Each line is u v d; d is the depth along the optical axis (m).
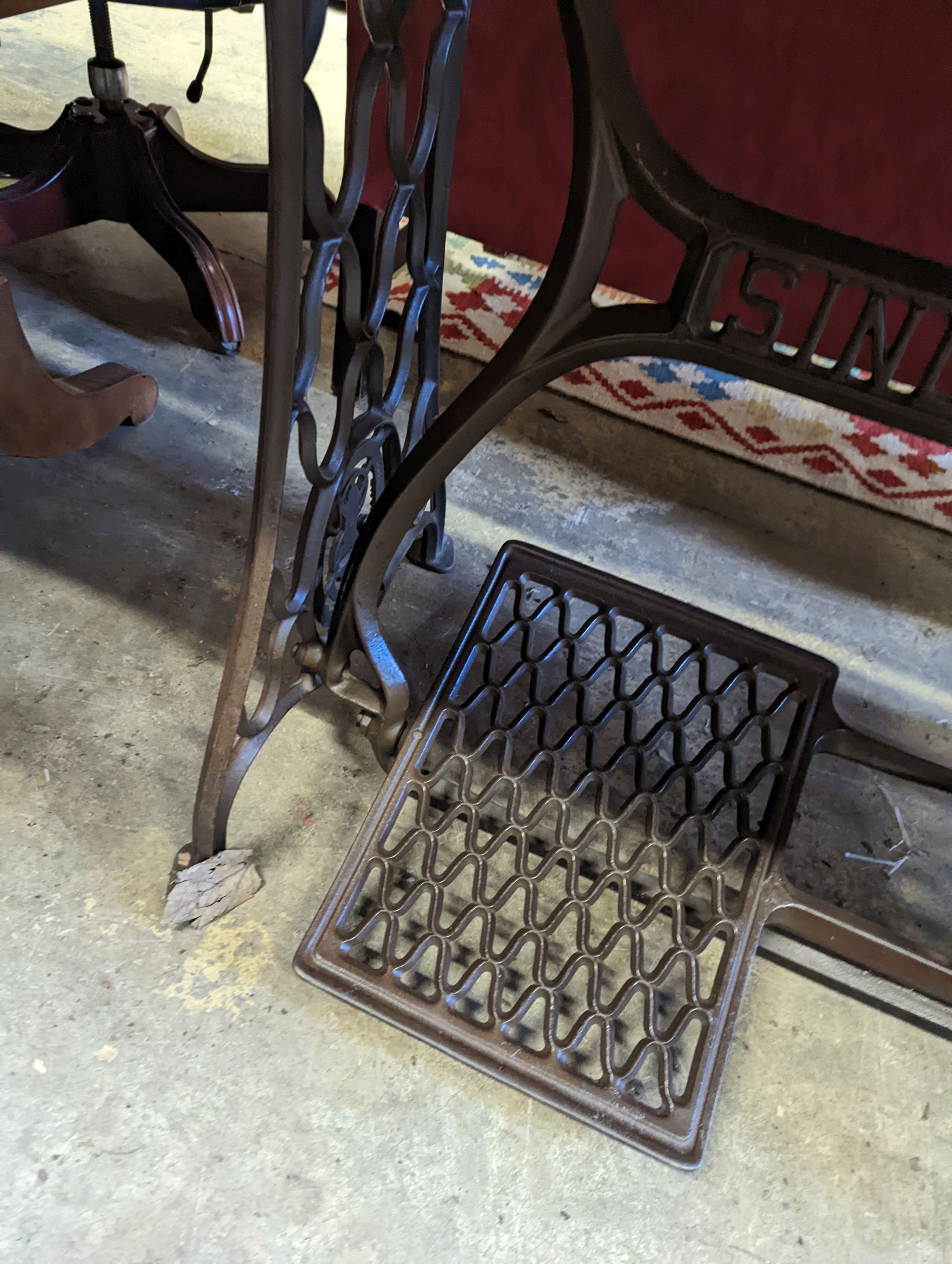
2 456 1.36
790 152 1.15
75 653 1.14
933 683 1.30
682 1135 0.79
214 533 1.32
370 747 1.10
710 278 0.69
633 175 0.66
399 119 0.71
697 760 1.03
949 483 1.57
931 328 1.16
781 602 1.38
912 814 1.14
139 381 1.38
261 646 1.19
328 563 0.95
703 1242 0.78
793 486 1.57
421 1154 0.80
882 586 1.43
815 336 0.68
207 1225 0.75
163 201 1.57
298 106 0.57
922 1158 0.85
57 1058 0.82
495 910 0.90
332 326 1.69
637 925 0.91
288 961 0.90
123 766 1.03
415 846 1.01
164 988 0.87
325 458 0.83
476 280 1.85
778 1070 0.89
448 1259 0.75
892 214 1.15
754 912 0.92
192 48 2.54
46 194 1.53
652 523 1.47
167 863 0.96
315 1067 0.84
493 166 1.35
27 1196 0.74
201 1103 0.81
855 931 0.92
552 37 1.18
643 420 1.64
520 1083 0.81
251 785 1.04
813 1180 0.82
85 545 1.27
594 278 0.74
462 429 0.82
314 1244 0.75
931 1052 0.92
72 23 2.50
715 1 1.06
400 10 0.63
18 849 0.95
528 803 1.07
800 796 1.02
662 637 1.12
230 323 1.59
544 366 0.78
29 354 1.15
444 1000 0.84
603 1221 0.78
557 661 1.25
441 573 1.34
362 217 1.43
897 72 1.03
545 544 1.41
